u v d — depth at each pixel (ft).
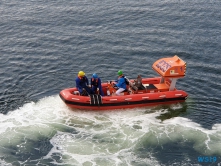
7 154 49.14
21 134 53.06
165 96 60.80
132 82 63.98
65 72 74.13
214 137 53.06
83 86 60.18
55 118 57.31
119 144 51.39
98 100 58.54
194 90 67.00
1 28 94.84
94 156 48.75
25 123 55.72
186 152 50.03
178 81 70.03
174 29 93.50
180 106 61.72
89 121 56.90
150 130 54.70
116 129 54.90
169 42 86.69
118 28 94.48
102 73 73.61
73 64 77.36
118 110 60.03
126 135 53.42
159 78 65.57
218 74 72.74
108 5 109.60
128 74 73.26
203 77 71.51
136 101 59.82
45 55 81.15
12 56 80.53
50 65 76.79
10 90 66.59
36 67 75.92
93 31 92.94
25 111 59.16
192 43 86.07
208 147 50.96
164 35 90.27
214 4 108.88
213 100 63.62
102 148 50.47
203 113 59.72
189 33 91.20
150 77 72.23
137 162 47.85
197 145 51.37
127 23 97.25
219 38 88.33
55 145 51.03
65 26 96.07
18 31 93.25
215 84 68.95
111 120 57.36
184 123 56.70
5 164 47.39
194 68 75.20
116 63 77.77
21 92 65.98
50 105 61.21
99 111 59.67
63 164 47.24
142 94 60.34
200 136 53.31
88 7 108.27
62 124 55.83
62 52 82.53
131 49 83.51
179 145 51.37
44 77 71.87
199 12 103.30
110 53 81.82
